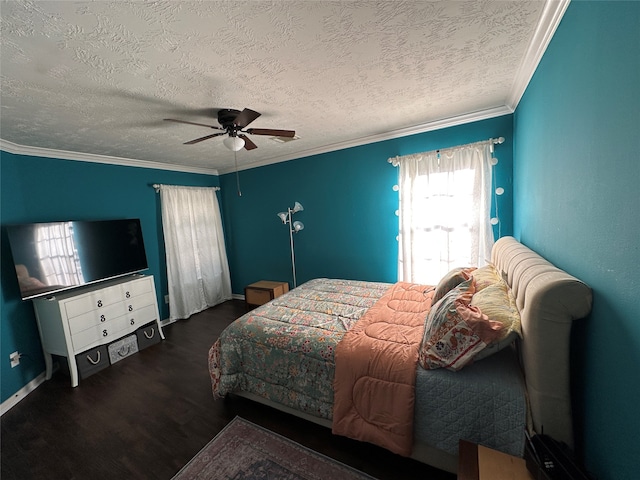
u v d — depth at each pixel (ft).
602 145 2.93
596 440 3.14
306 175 12.81
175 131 8.27
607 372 2.91
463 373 4.27
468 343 4.19
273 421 6.17
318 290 9.29
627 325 2.56
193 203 13.83
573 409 3.72
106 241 10.07
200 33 4.06
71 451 5.66
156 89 5.65
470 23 4.30
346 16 3.94
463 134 9.22
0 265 7.78
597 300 3.10
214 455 5.36
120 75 5.02
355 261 12.12
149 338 10.53
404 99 7.26
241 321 6.97
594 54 3.05
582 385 3.47
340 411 5.02
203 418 6.42
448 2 3.79
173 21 3.76
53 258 8.56
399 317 6.48
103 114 6.69
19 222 8.36
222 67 5.03
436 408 4.30
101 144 9.03
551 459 3.13
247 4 3.55
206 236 14.48
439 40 4.71
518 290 4.55
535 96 5.61
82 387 8.04
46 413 6.94
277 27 4.06
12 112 6.16
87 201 10.25
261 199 14.42
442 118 9.12
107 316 9.30
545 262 4.42
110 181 10.98
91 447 5.74
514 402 3.85
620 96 2.56
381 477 4.69
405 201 10.18
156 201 12.64
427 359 4.49
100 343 9.05
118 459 5.41
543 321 3.43
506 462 3.38
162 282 12.84
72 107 6.18
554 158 4.49
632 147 2.40
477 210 9.05
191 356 9.57
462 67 5.74
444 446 4.28
